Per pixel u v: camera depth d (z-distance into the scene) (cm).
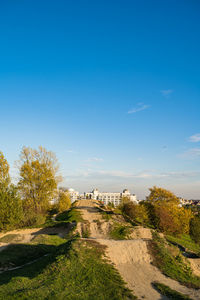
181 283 1744
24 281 1590
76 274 1647
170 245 2583
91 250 2044
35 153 5375
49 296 1330
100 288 1492
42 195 5169
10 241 3186
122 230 3822
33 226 4412
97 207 7850
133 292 1495
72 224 4406
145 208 5500
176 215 5434
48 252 2619
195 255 3294
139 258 2136
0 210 3903
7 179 4222
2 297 1349
